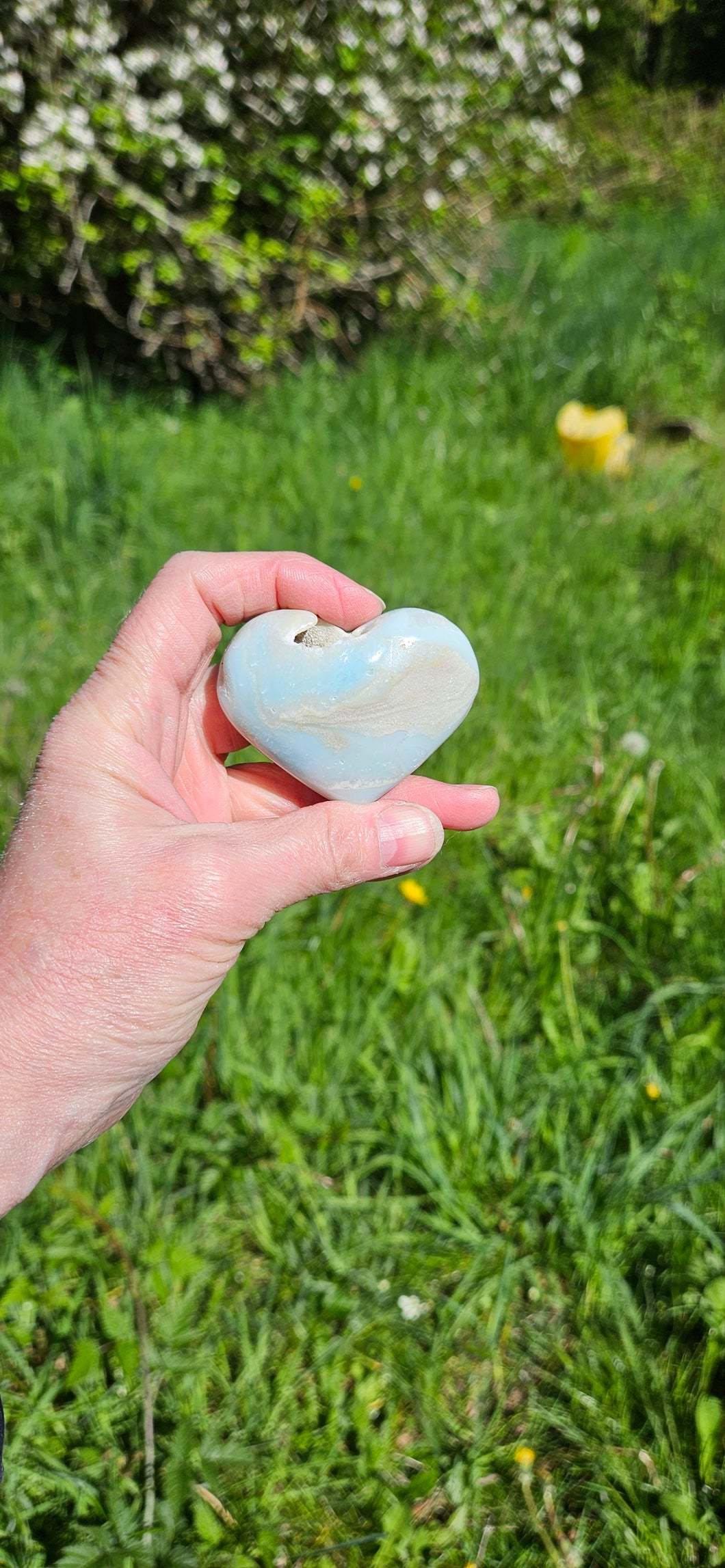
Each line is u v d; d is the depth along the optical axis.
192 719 0.31
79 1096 0.24
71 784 0.25
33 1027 0.23
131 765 0.26
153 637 0.28
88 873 0.24
